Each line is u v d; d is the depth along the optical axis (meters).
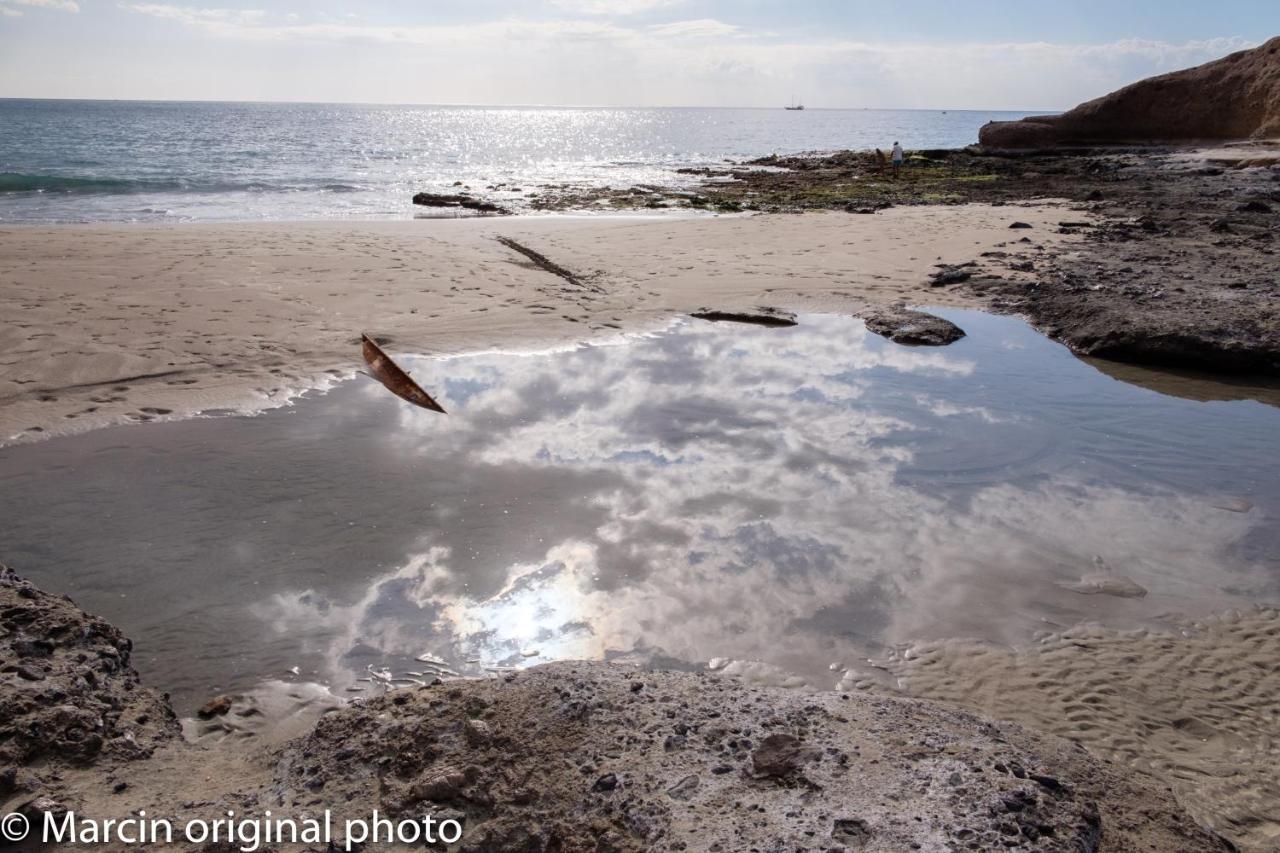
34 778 3.12
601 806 2.83
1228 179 27.14
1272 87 35.84
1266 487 6.62
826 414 7.86
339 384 8.30
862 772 2.93
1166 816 2.95
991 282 12.75
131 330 9.36
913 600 4.99
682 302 11.73
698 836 2.63
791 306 11.77
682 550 5.43
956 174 32.44
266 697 4.05
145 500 5.95
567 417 7.63
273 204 24.16
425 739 3.27
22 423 7.12
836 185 29.25
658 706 3.37
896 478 6.57
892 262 14.31
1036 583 5.22
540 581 5.05
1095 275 12.85
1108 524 5.96
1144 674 4.40
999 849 2.53
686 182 32.19
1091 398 8.55
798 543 5.56
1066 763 3.16
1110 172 30.92
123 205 23.03
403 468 6.51
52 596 4.40
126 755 3.36
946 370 9.32
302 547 5.37
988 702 4.15
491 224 18.27
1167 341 9.64
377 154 53.94
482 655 4.39
